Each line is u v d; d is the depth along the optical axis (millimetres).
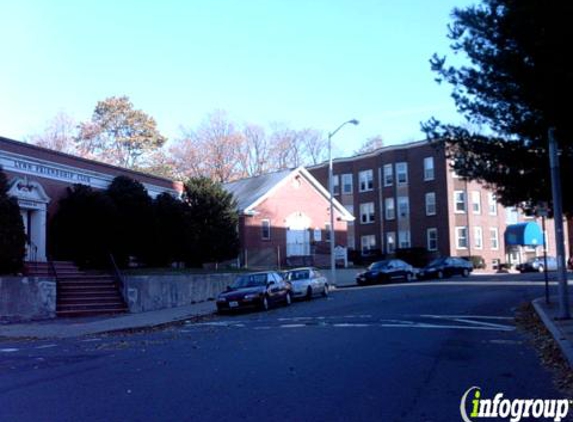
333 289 35969
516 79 13430
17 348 15430
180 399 8438
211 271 32062
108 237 27938
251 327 18031
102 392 9062
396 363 10969
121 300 24906
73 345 15617
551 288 29062
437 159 56781
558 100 11438
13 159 25797
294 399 8281
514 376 9789
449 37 15133
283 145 71938
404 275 42438
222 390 8961
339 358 11562
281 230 46469
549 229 63875
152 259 31125
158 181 35125
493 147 16172
